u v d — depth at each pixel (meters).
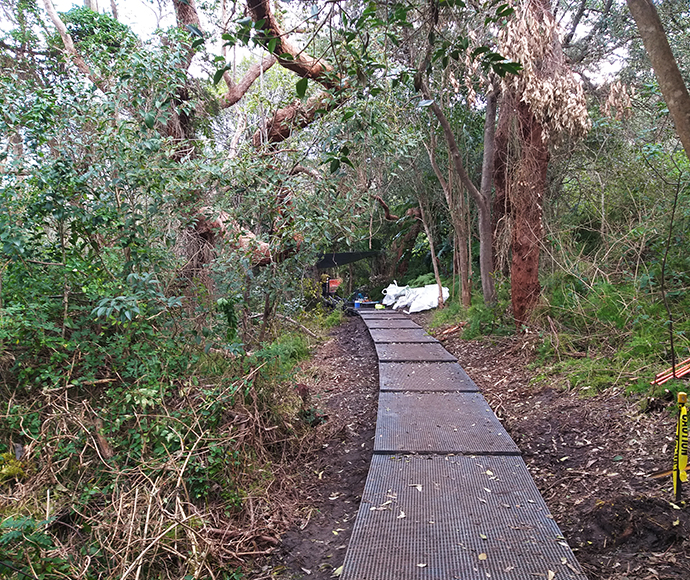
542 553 2.53
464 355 7.89
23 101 3.78
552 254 8.12
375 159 7.04
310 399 5.86
